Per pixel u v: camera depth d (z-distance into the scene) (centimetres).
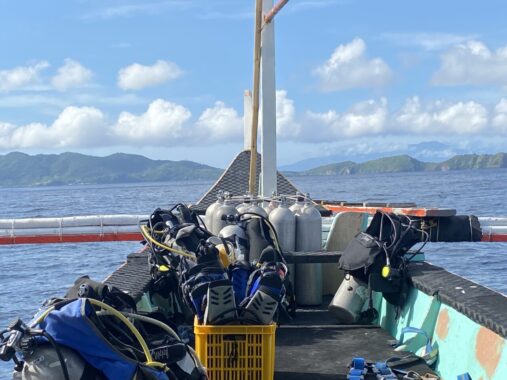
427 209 732
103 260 2488
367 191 8562
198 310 470
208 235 575
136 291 532
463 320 495
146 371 336
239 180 971
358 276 643
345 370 537
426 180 15188
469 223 732
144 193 12319
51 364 321
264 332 460
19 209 6544
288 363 555
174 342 375
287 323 670
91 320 332
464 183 11194
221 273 482
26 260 2534
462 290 520
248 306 458
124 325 365
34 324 330
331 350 585
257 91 834
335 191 8831
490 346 446
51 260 2512
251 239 650
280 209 698
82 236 866
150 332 401
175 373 368
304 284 729
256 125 846
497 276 1880
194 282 476
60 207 6750
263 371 462
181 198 8331
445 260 2191
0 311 1630
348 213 748
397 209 774
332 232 750
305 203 726
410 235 612
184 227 570
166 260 575
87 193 14475
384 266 598
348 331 639
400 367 532
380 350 582
